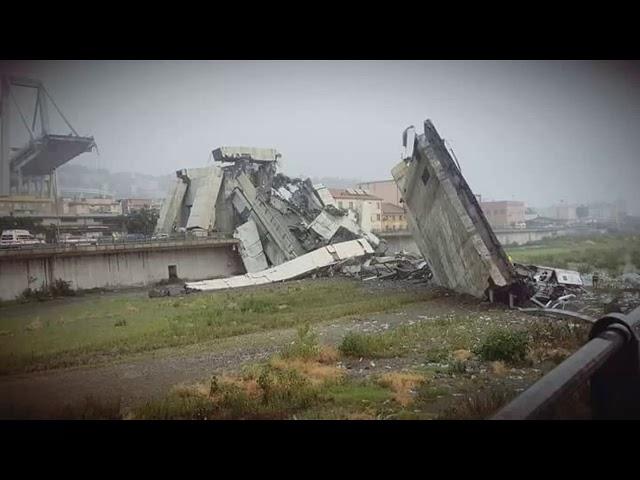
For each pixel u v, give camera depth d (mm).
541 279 23203
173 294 28719
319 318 19797
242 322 19578
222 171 42656
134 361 14352
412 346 14656
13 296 26688
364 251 39250
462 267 24047
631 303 19703
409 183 28375
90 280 30234
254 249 39438
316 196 44406
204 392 10977
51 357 14867
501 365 12047
